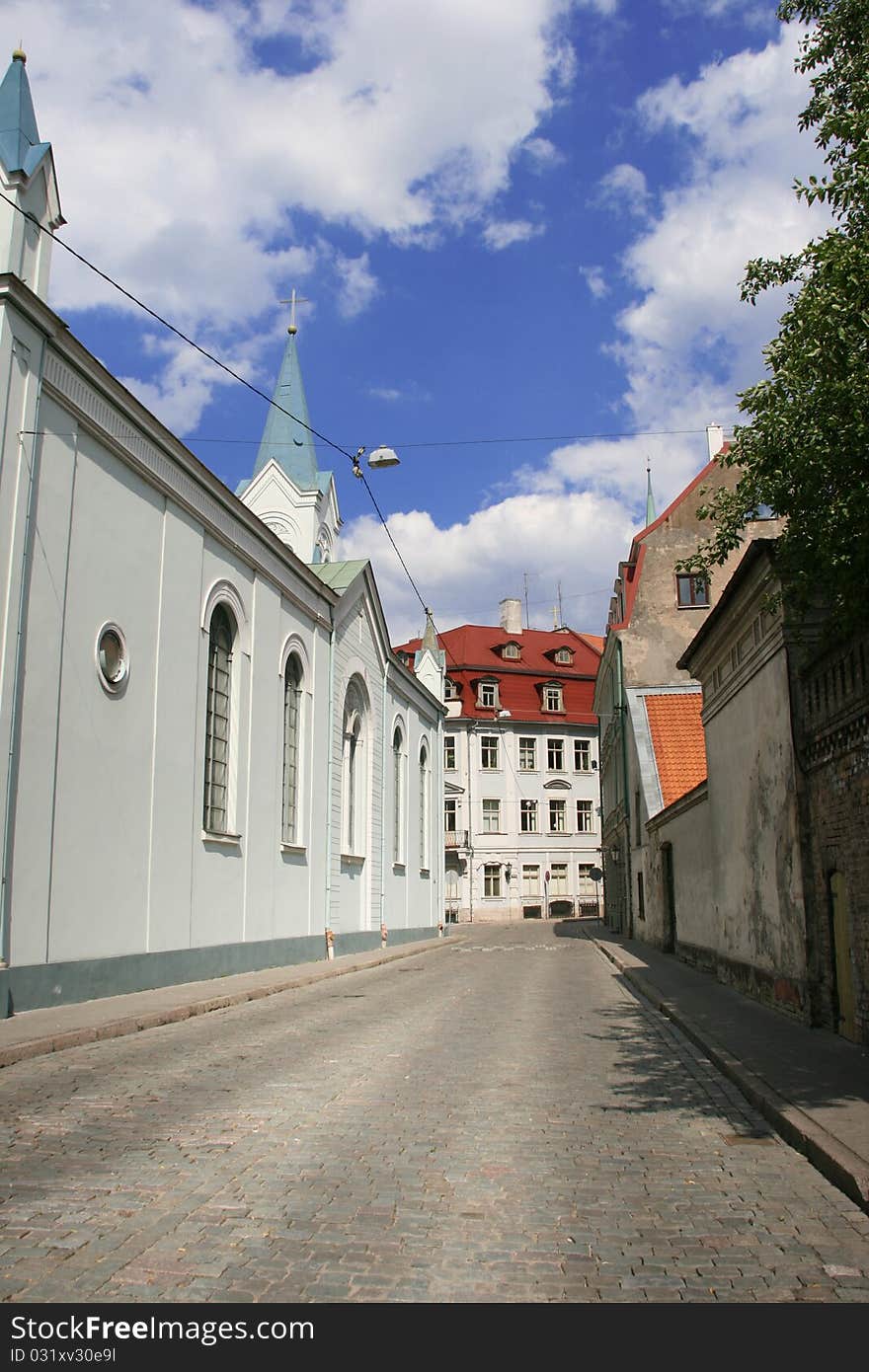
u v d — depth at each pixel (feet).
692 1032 36.68
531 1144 21.06
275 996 52.75
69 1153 19.71
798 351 24.17
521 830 194.49
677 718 99.81
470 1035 37.40
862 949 31.71
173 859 53.57
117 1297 12.77
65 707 43.52
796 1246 15.10
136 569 50.42
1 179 41.73
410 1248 14.69
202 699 57.82
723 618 49.65
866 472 23.58
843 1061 29.63
